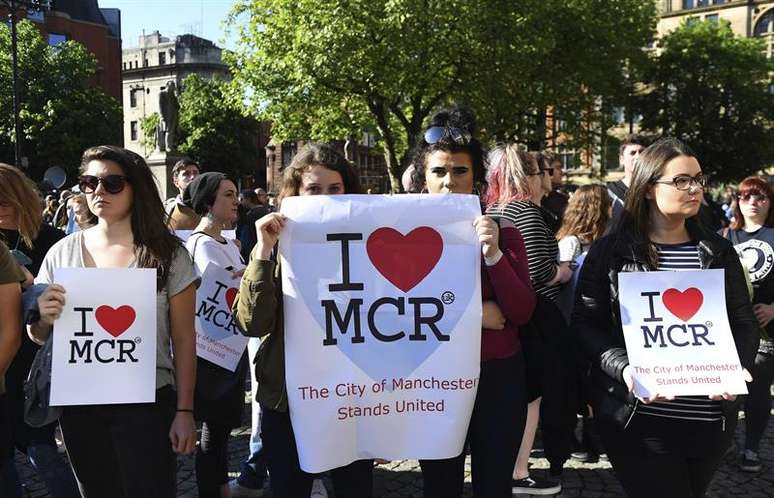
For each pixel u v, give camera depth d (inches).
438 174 100.7
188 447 92.2
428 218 93.0
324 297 92.0
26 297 88.5
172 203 241.9
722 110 1515.7
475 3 721.0
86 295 88.3
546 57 868.0
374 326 92.5
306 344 91.3
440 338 92.6
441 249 93.4
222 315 130.8
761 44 1525.6
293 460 93.7
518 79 812.6
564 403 116.8
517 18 747.4
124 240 94.3
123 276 89.3
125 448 89.3
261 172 2364.7
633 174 95.4
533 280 127.7
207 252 133.8
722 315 89.7
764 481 158.9
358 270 92.7
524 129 1015.0
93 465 89.7
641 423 90.3
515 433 95.0
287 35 761.6
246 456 177.2
